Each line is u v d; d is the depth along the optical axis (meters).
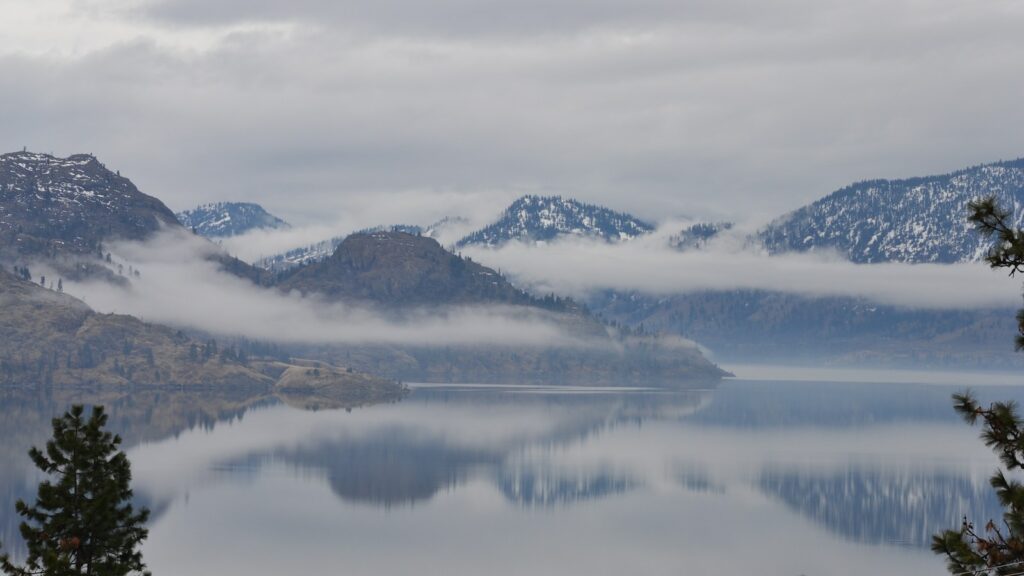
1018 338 47.84
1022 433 47.84
